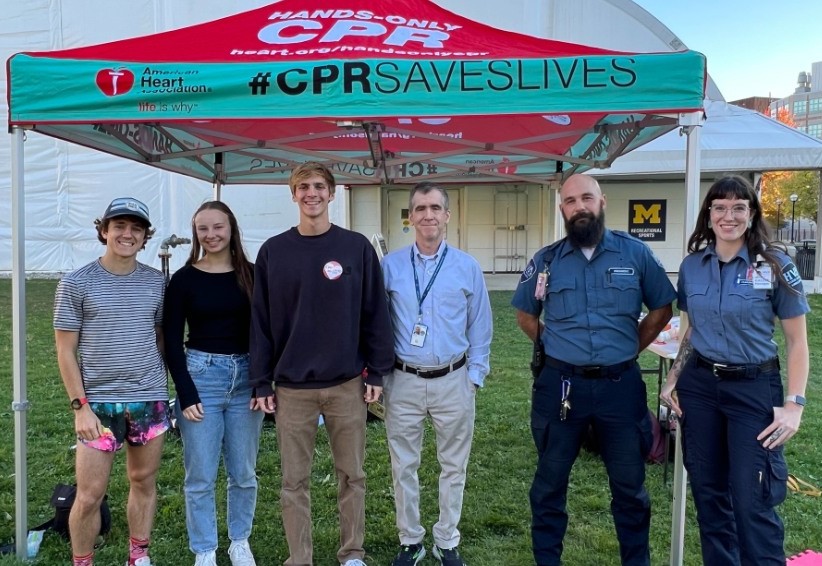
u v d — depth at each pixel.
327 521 3.36
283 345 2.60
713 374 2.36
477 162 5.31
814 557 2.92
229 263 2.70
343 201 13.78
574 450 2.62
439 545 2.87
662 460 4.08
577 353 2.53
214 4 13.41
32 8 13.77
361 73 2.52
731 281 2.32
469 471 4.05
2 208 14.48
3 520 3.23
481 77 2.53
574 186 2.57
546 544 2.66
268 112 2.54
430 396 2.72
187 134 4.48
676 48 12.48
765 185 28.39
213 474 2.69
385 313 2.64
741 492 2.28
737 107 10.32
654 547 3.07
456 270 2.73
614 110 2.51
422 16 3.31
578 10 12.70
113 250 2.45
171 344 2.60
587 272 2.55
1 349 7.35
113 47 2.81
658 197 12.77
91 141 3.50
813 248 15.69
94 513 2.55
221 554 2.96
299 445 2.61
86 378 2.46
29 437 4.57
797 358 2.27
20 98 2.58
